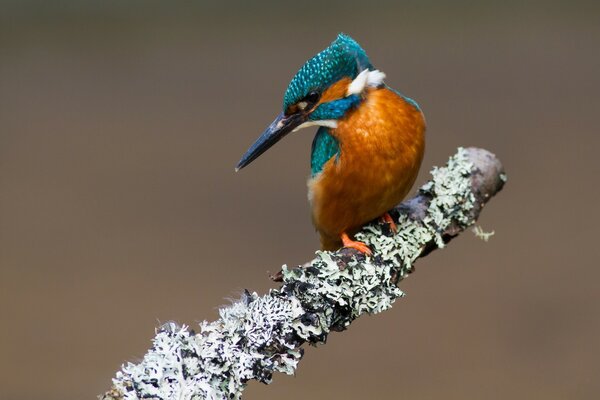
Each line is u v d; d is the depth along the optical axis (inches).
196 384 157.9
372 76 162.4
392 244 162.2
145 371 157.8
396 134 162.2
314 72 162.2
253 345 158.6
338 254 161.2
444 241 163.0
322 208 163.0
